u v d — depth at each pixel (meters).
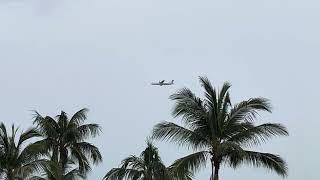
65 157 84.12
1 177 72.56
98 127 85.38
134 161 75.88
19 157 72.38
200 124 63.66
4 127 72.56
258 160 63.06
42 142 78.62
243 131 63.38
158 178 73.38
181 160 63.00
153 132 63.38
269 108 63.62
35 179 76.12
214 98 64.00
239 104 64.19
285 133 62.84
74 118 85.19
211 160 63.66
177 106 63.50
